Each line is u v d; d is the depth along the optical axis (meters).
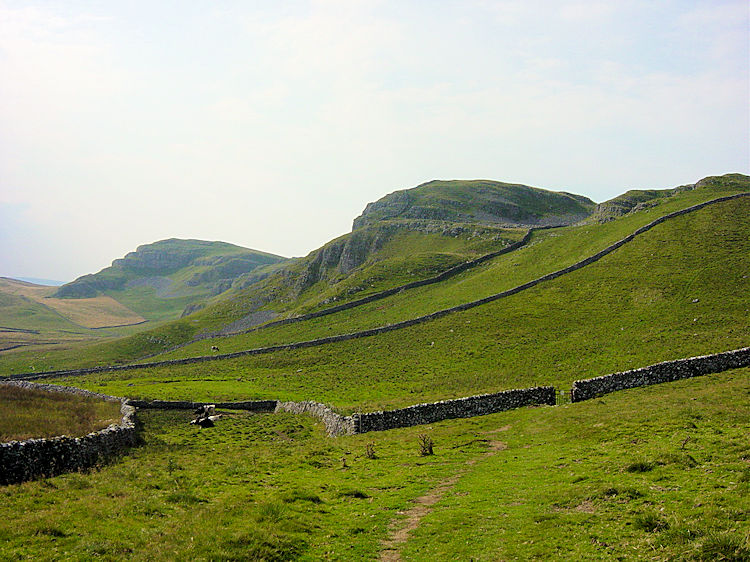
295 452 37.06
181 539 17.59
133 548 17.05
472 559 16.14
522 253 151.00
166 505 22.34
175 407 68.94
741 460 20.55
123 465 32.31
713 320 71.94
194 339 192.12
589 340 76.81
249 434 49.53
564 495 20.31
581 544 15.80
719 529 14.61
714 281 86.94
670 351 60.59
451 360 83.12
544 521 18.16
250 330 161.75
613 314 86.69
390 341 103.81
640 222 130.62
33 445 27.50
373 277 177.62
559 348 76.31
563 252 134.75
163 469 31.06
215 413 64.69
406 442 38.72
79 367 161.50
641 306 86.06
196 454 38.31
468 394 58.81
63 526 18.47
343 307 152.88
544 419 40.34
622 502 18.48
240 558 16.16
